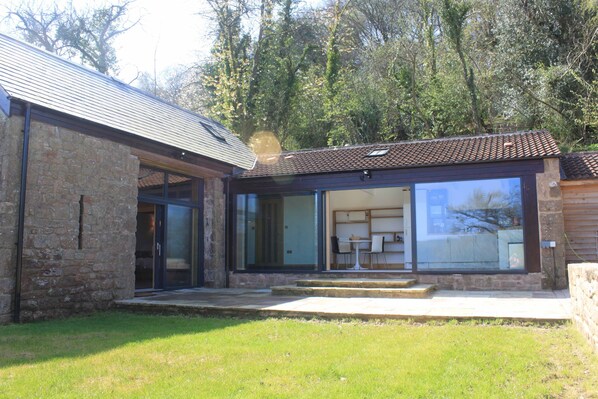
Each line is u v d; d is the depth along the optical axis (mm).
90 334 6582
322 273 12695
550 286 10766
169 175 12195
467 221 11570
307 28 27906
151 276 13375
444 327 6562
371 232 16031
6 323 7582
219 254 13312
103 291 9375
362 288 10547
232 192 13797
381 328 6664
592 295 5000
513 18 20688
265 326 7020
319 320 7547
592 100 17734
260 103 23484
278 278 13023
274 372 4457
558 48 19781
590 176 11242
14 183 7801
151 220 13523
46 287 8219
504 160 11109
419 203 11977
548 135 12688
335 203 16484
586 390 3859
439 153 12469
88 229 9109
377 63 25781
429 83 22953
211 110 24141
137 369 4633
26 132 7938
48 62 10078
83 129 9039
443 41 23641
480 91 21406
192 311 8602
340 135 23969
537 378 4160
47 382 4211
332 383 4090
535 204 11000
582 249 11406
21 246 7793
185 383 4160
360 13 30766
